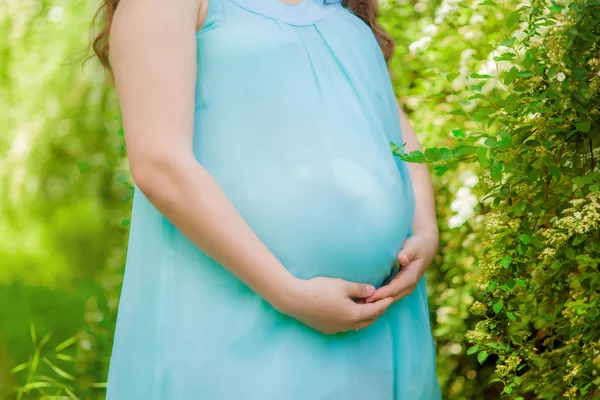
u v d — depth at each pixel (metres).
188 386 1.48
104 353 3.38
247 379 1.46
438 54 2.83
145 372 1.51
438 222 2.85
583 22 1.83
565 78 1.87
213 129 1.50
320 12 1.66
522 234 1.95
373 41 1.77
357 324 1.51
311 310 1.45
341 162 1.52
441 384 2.82
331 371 1.50
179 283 1.50
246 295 1.48
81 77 4.23
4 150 4.46
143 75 1.43
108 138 4.13
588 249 1.93
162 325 1.50
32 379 3.33
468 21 2.84
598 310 1.87
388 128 1.70
